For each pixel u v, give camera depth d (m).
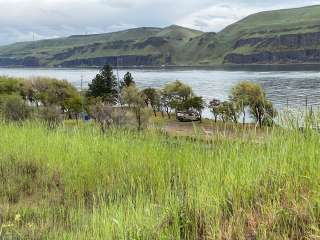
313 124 5.77
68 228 6.05
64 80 99.75
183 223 5.02
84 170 8.38
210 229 4.80
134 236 4.89
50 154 9.57
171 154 8.17
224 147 6.49
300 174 5.20
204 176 5.98
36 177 8.80
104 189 7.50
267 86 154.88
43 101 90.06
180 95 91.56
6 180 8.59
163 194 6.40
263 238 4.29
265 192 5.07
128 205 5.81
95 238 5.30
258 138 6.26
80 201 7.29
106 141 9.66
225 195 5.36
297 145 5.65
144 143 9.06
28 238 5.82
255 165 5.63
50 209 6.98
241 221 4.71
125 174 7.85
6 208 7.09
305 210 4.53
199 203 5.33
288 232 4.33
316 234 4.07
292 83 169.12
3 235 5.90
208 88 167.50
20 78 100.75
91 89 112.81
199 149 7.49
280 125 6.14
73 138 10.31
